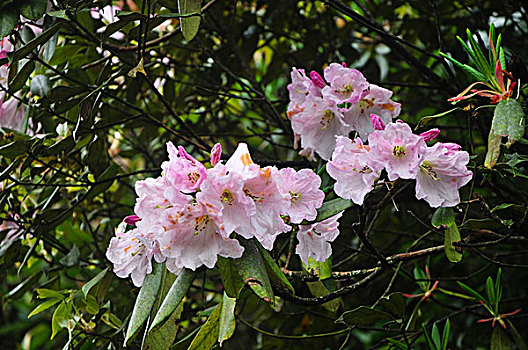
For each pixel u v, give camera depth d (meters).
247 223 0.93
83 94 1.25
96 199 1.40
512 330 1.15
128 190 1.43
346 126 1.07
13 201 1.25
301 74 1.13
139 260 0.99
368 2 1.40
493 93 1.03
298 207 0.98
